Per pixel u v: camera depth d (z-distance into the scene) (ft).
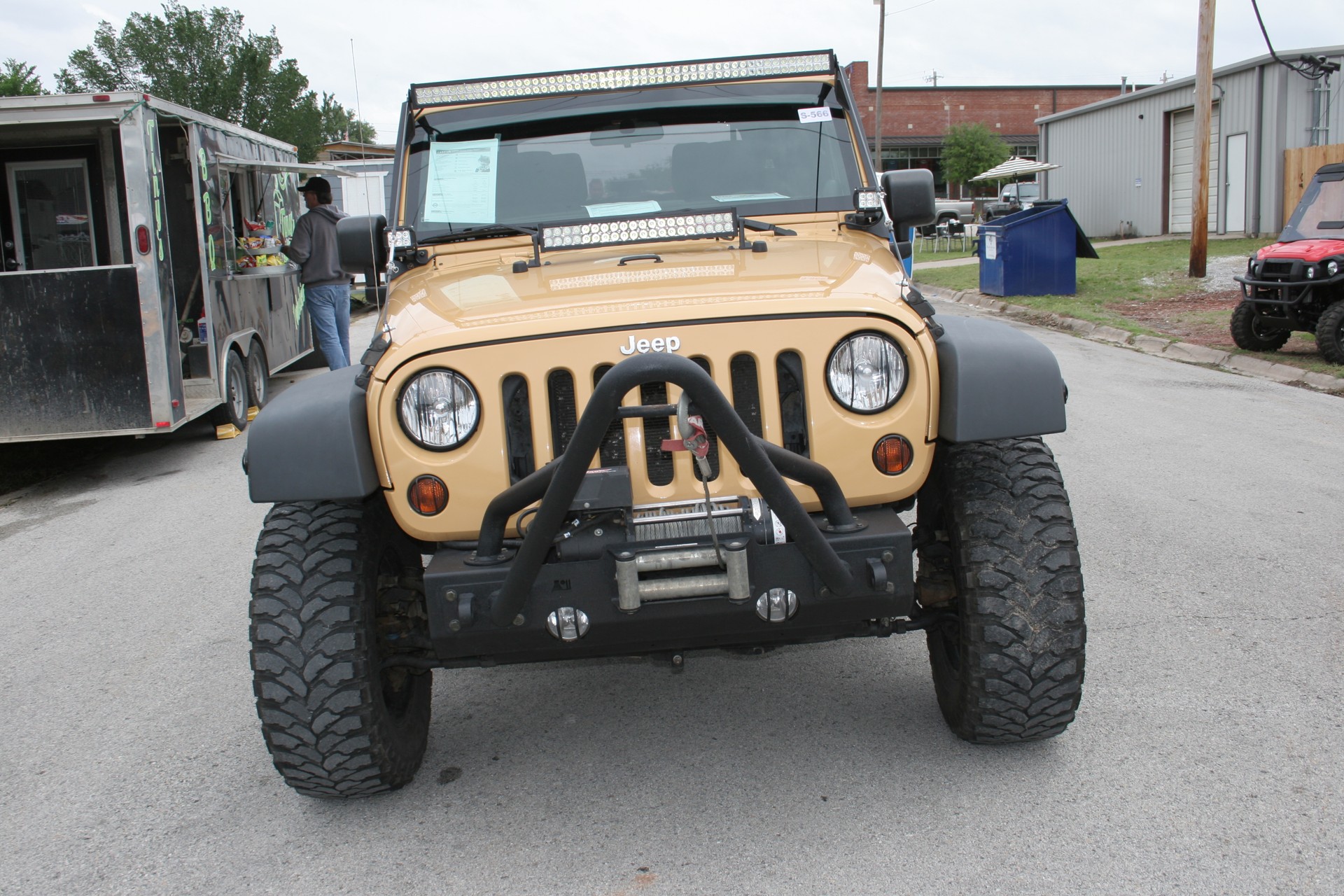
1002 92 170.19
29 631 15.90
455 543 9.13
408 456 8.80
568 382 8.96
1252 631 13.15
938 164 171.32
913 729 11.16
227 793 10.78
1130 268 61.41
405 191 13.07
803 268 10.15
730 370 8.81
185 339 28.89
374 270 12.82
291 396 9.30
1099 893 8.30
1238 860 8.61
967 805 9.64
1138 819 9.26
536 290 10.00
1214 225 80.33
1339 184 35.12
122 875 9.40
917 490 9.16
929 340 9.00
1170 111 85.61
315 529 9.70
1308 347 35.78
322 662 9.32
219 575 17.98
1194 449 22.85
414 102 13.44
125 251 32.32
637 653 9.58
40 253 33.17
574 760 11.04
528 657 9.72
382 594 10.25
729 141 13.00
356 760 9.59
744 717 11.76
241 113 132.36
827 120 13.19
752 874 8.82
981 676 9.50
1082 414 26.99
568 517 8.85
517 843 9.53
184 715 12.70
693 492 8.77
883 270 10.29
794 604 8.76
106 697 13.34
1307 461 21.50
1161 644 12.90
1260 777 9.83
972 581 9.48
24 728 12.57
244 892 9.04
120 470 27.61
